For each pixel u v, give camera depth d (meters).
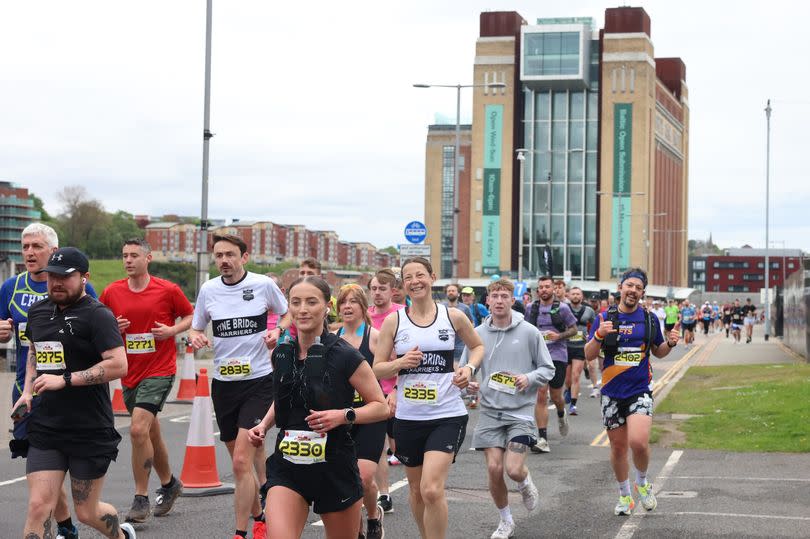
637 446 9.34
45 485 6.73
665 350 9.48
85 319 6.90
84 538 8.46
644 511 9.77
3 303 8.20
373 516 8.33
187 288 151.38
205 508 9.83
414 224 34.53
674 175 136.50
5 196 198.62
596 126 112.06
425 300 7.91
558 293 18.70
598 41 112.00
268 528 5.78
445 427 7.71
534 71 109.62
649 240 114.25
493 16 113.62
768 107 69.00
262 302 8.69
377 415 5.91
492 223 113.00
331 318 12.17
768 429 15.58
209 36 29.70
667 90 129.12
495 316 9.08
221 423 8.69
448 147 138.62
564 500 10.38
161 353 9.28
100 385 6.96
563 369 15.05
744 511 9.72
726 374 27.41
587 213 111.94
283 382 5.89
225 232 8.67
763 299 72.06
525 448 8.73
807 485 11.17
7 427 15.34
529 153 112.19
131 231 198.25
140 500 9.07
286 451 5.86
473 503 10.24
